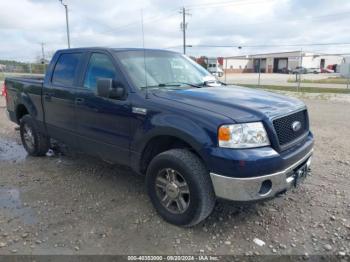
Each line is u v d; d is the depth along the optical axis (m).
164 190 3.50
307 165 3.67
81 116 4.40
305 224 3.48
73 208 3.85
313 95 17.41
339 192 4.23
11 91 6.14
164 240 3.20
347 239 3.21
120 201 4.02
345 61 54.41
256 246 3.11
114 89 3.74
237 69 79.62
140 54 4.27
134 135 3.68
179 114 3.26
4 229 3.39
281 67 79.56
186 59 4.86
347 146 6.40
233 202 3.02
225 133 2.97
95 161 5.53
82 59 4.52
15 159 5.71
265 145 3.09
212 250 3.05
